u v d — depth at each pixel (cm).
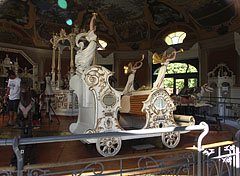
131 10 1870
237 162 288
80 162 190
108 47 2122
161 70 358
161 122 347
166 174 271
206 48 1593
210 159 262
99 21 1991
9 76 577
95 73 310
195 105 846
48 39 1930
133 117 435
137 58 2064
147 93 387
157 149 366
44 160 286
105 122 309
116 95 321
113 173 207
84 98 376
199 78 1625
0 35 1675
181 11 1636
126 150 358
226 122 877
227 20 1395
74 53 1931
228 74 1408
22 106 408
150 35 1977
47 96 728
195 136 513
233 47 1390
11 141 165
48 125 610
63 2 1716
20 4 1614
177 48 1792
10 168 172
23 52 1772
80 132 355
